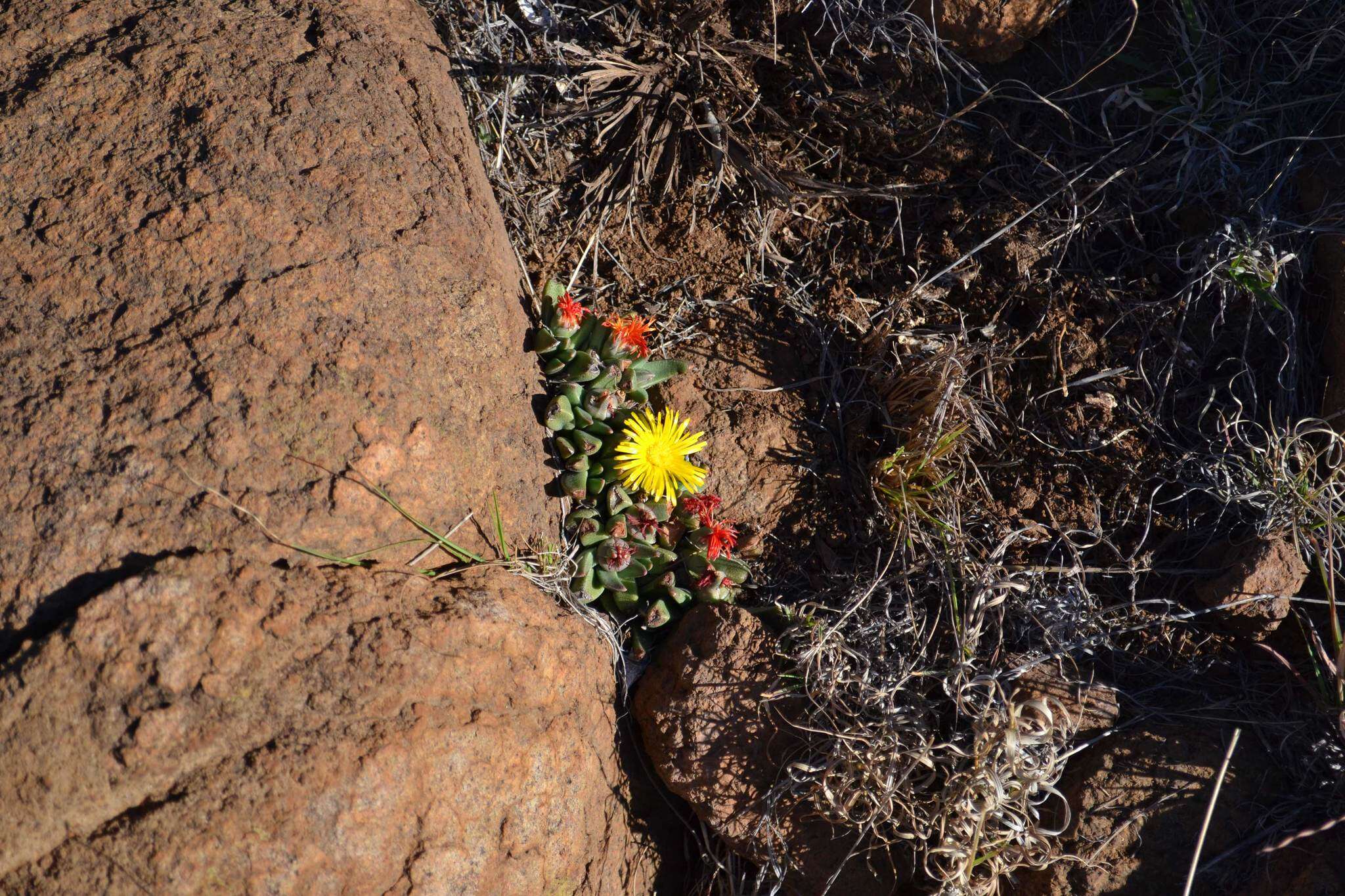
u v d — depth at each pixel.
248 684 0.55
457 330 0.62
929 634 0.66
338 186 0.61
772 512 0.68
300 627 0.56
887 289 0.71
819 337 0.71
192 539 0.56
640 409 0.66
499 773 0.58
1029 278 0.70
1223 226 0.69
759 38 0.72
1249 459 0.67
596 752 0.62
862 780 0.63
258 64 0.62
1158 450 0.68
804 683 0.64
